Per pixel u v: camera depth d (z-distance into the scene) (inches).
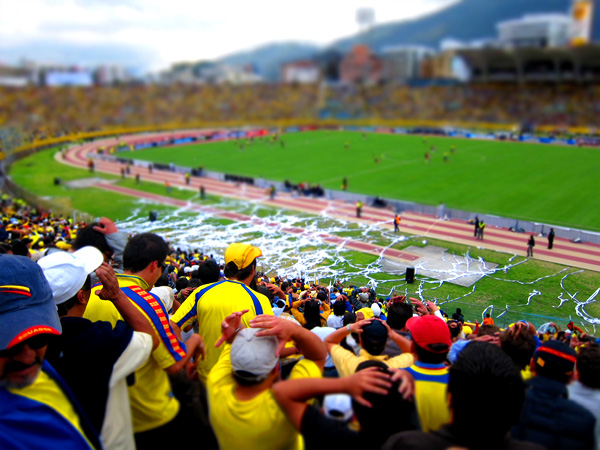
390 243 1317.7
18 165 2721.5
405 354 168.6
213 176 2335.1
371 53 5954.7
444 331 148.6
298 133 4323.3
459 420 102.7
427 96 5477.4
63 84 5009.8
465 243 1309.1
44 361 125.5
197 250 1183.6
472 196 1831.9
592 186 1916.8
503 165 2455.7
